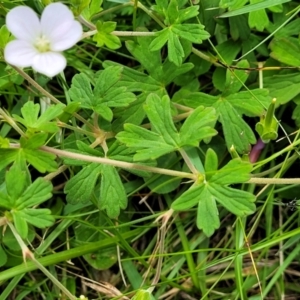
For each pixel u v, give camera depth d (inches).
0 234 7.2
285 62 7.3
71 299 6.0
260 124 6.5
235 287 7.5
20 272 6.7
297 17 7.9
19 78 7.6
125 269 7.4
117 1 7.3
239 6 7.0
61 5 5.3
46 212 5.6
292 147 6.8
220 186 5.9
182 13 6.6
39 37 5.3
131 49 7.0
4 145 6.0
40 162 5.9
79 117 6.8
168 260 7.5
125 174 7.8
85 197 6.6
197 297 7.5
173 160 7.5
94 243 7.1
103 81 6.6
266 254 7.3
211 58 7.5
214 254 7.7
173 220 7.4
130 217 7.7
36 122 5.9
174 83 8.0
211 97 7.1
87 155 6.4
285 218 7.7
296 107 7.3
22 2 7.8
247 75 7.0
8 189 5.6
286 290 7.6
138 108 7.0
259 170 7.6
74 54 8.0
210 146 7.7
